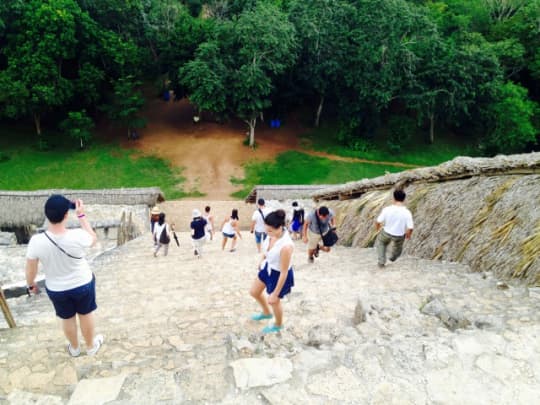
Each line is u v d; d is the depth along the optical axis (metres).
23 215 17.50
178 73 33.00
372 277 5.98
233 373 2.84
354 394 2.65
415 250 7.19
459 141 36.28
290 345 3.54
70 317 3.52
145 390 2.69
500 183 5.86
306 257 9.23
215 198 26.06
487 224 5.66
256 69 28.59
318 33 30.61
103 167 29.23
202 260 9.93
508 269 4.86
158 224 10.61
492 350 3.08
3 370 3.45
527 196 5.20
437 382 2.75
